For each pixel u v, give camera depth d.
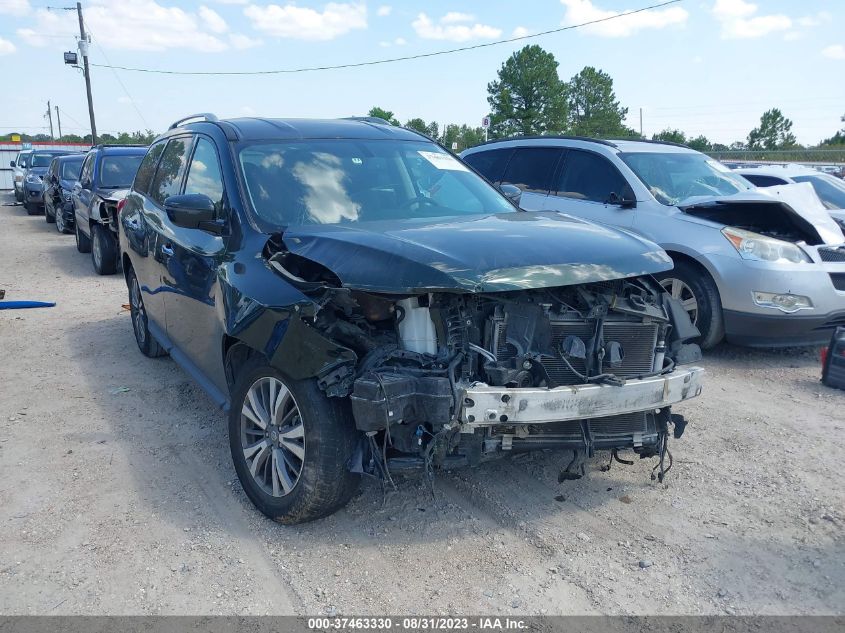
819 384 6.00
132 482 4.13
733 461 4.42
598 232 3.91
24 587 3.15
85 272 11.59
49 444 4.67
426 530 3.58
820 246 6.54
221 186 4.37
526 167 8.73
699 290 6.60
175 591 3.12
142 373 6.17
